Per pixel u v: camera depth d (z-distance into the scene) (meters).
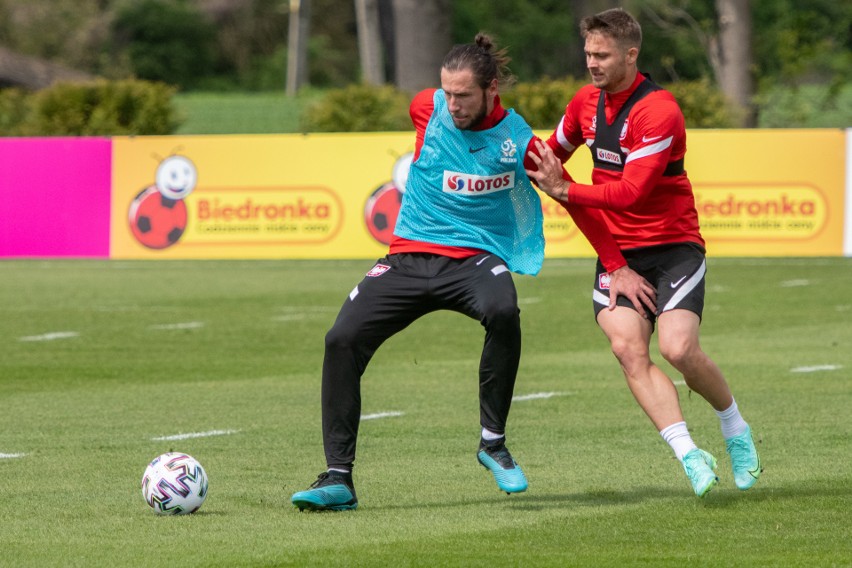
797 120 104.50
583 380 35.88
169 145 70.44
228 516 20.50
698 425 29.14
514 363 20.88
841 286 59.34
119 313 52.31
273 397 33.59
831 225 66.38
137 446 26.98
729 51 102.19
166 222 70.44
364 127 84.88
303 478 23.75
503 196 21.14
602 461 25.16
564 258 74.75
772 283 60.81
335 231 69.62
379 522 20.02
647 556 17.86
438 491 22.52
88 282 64.19
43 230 71.19
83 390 34.78
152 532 19.38
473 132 20.77
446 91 20.27
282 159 69.69
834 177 66.25
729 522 19.89
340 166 69.44
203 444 27.22
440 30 100.25
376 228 69.38
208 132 146.38
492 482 23.27
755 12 177.50
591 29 20.55
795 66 103.12
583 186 20.70
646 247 21.39
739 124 85.44
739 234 67.00
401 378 36.59
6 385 35.62
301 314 51.84
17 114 87.50
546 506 21.17
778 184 66.62
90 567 17.36
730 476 23.75
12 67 167.88
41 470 24.45
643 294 21.02
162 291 60.12
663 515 20.39
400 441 27.42
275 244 69.94
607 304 21.30
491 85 20.33
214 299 56.91
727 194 66.94
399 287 21.02
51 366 39.19
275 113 159.50
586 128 21.41
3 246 71.38
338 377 20.88
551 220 69.06
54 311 53.00
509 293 20.67
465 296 20.91
